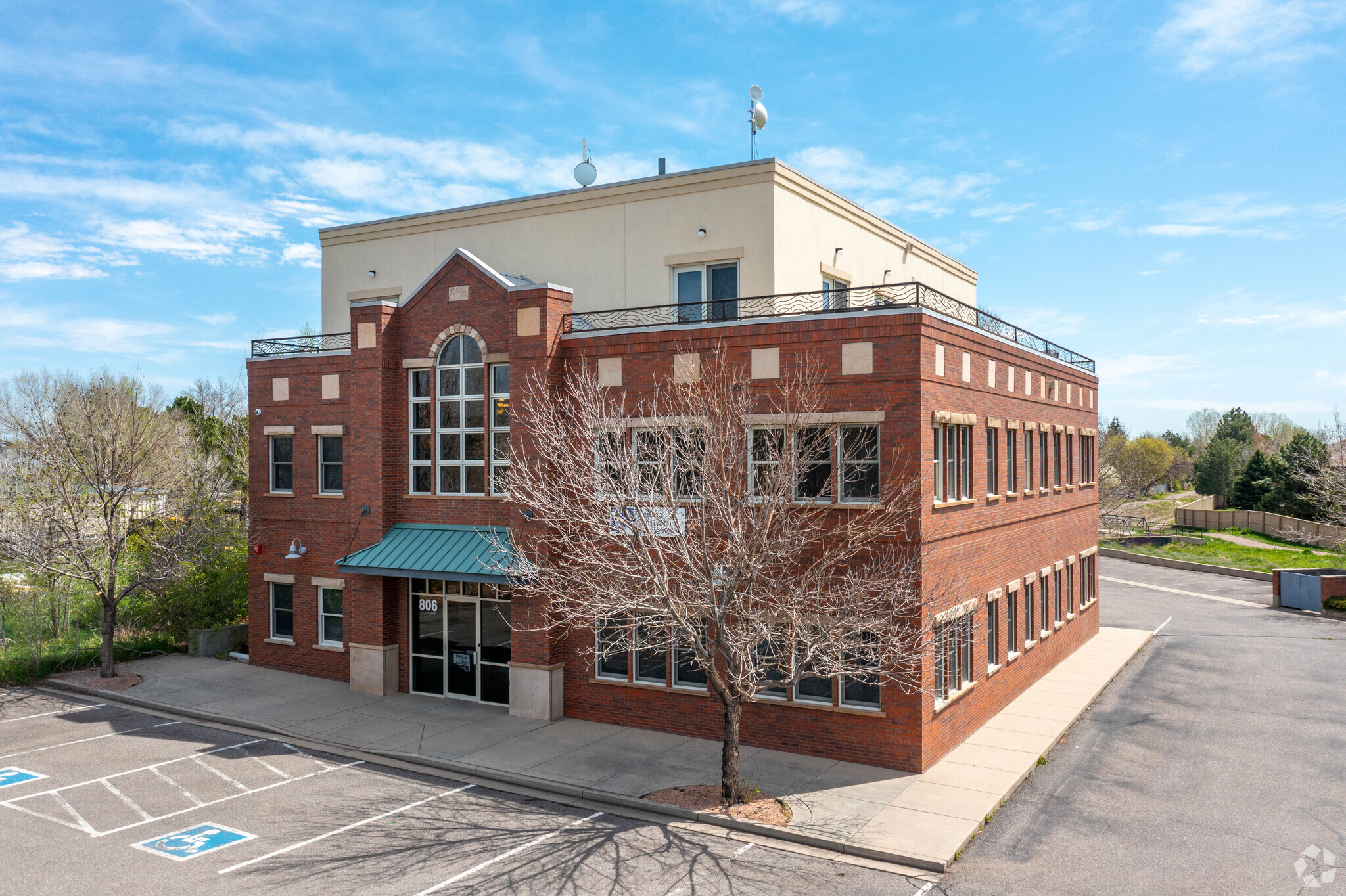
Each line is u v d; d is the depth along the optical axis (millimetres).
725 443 16312
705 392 18031
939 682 17969
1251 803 15523
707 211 22016
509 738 18734
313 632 24578
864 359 17016
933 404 17250
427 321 22172
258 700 21875
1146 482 83438
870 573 16812
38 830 14148
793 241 22062
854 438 17297
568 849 13445
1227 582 45969
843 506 17062
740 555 14531
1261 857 13258
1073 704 21781
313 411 24516
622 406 18797
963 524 18938
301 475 24766
